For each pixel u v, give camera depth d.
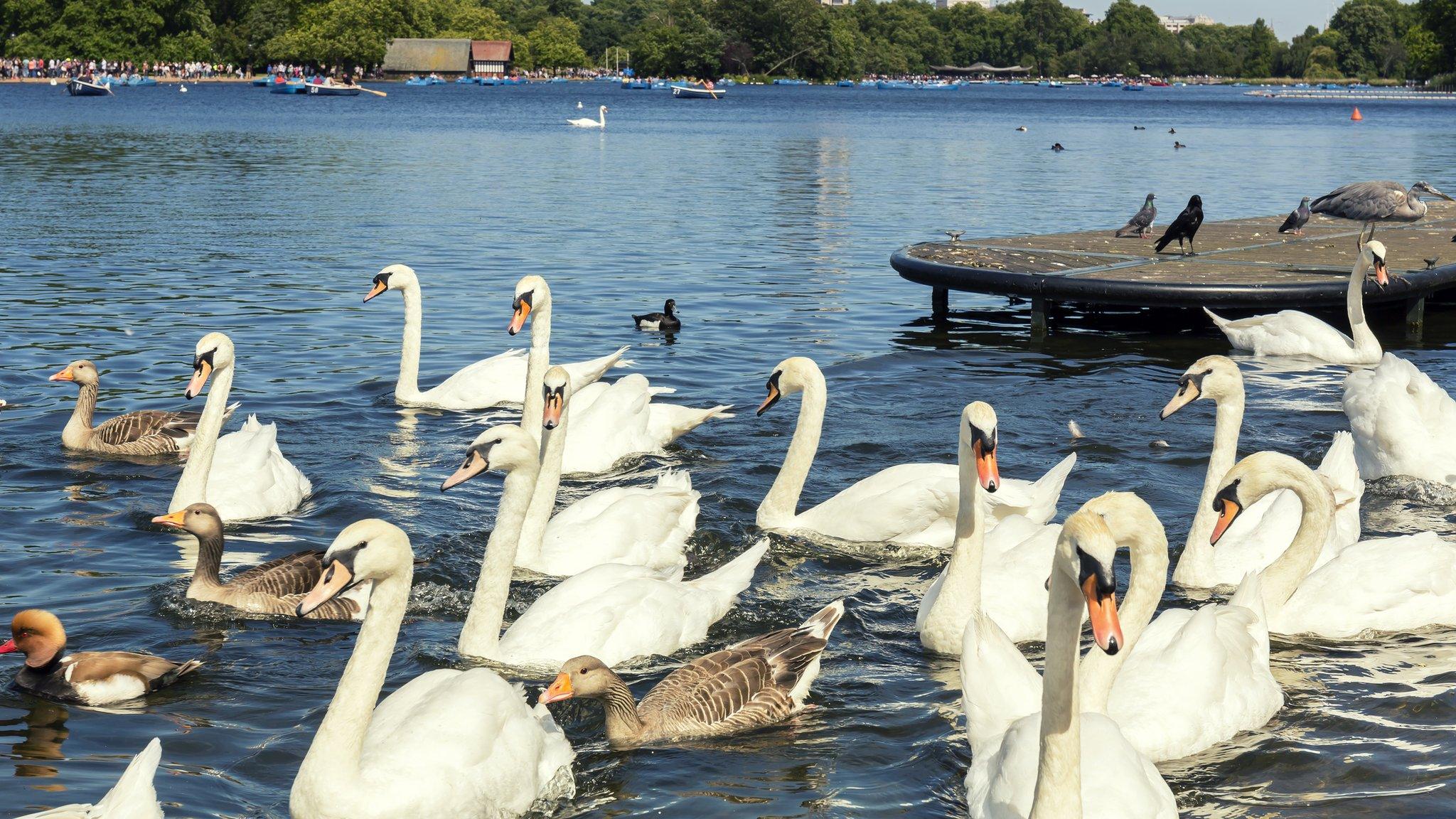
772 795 7.81
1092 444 15.31
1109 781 6.67
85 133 76.94
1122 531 7.63
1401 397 13.41
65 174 50.41
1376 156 70.12
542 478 11.23
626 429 14.80
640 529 11.48
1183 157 69.38
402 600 7.30
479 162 60.97
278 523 12.65
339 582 7.11
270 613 10.38
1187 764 8.05
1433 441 13.32
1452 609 10.12
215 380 12.54
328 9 182.88
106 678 8.84
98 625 10.10
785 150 73.31
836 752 8.34
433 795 7.19
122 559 11.55
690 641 10.03
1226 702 8.31
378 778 7.16
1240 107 165.00
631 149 73.25
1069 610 5.96
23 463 14.30
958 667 9.64
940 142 83.31
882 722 8.75
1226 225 32.88
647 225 36.38
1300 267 24.53
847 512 12.33
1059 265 24.25
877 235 34.78
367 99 148.25
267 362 19.30
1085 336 22.22
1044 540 10.39
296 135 80.00
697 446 15.42
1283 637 9.98
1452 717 8.68
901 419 16.50
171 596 10.67
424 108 127.62
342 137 78.94
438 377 18.72
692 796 7.82
